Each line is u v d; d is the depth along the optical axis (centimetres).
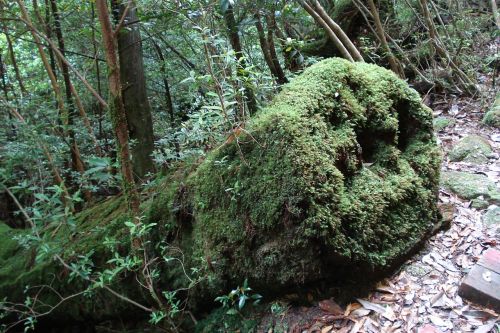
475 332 209
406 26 588
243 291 233
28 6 477
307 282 234
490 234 278
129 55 394
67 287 306
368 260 230
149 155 404
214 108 233
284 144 225
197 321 270
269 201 226
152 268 273
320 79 267
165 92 627
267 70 550
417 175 286
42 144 331
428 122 305
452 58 525
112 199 372
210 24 317
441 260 261
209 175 258
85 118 442
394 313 226
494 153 391
